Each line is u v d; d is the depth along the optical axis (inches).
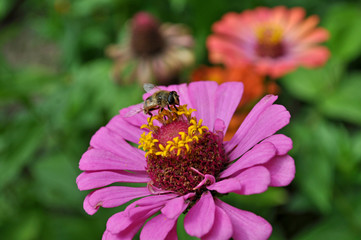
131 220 6.7
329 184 9.6
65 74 11.6
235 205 9.9
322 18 14.4
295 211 11.4
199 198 7.2
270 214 10.9
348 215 10.0
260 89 10.5
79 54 14.0
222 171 7.3
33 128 10.5
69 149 11.6
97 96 11.5
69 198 11.4
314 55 10.9
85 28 14.2
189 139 7.2
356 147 9.8
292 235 11.4
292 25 11.9
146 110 7.6
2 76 10.6
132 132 7.6
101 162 7.3
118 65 11.7
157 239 6.5
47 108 11.2
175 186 7.3
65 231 11.1
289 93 13.4
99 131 7.6
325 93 11.6
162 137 7.3
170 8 14.1
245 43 11.9
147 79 11.6
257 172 6.5
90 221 11.2
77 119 11.3
